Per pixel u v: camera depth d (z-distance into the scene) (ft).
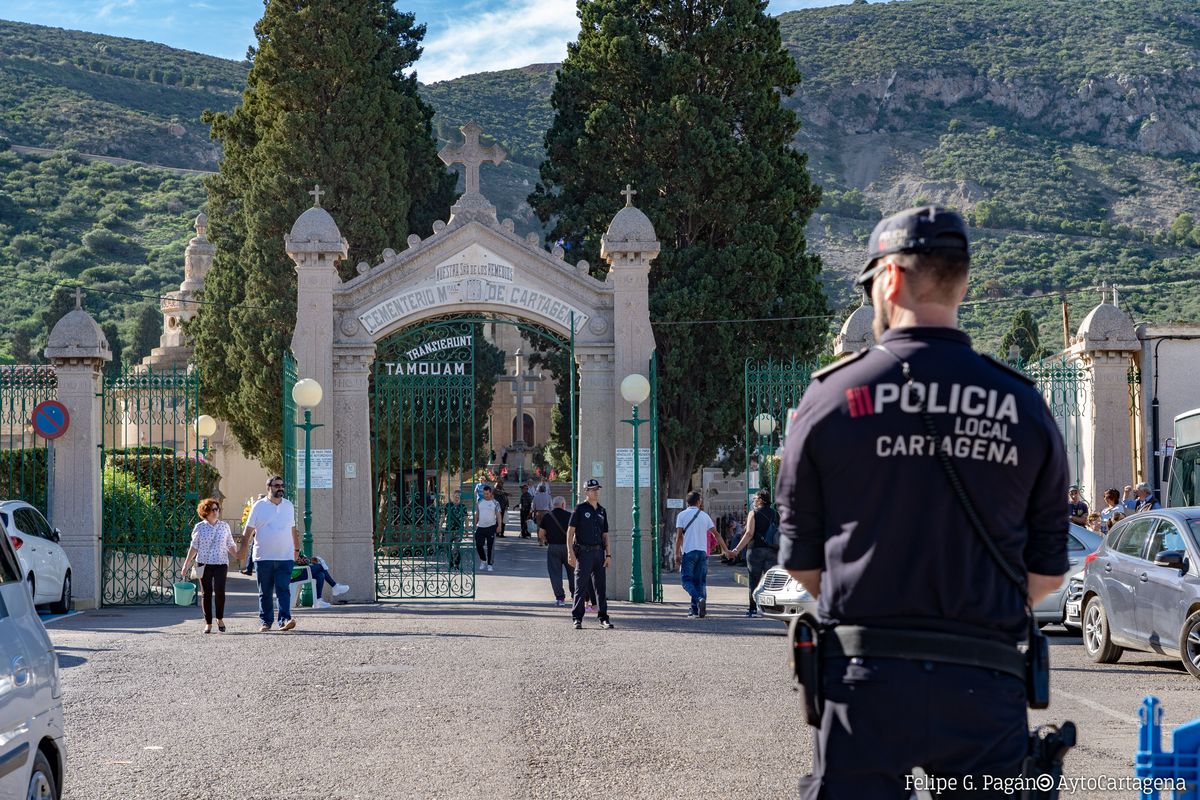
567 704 36.32
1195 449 74.23
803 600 61.00
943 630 11.96
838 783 12.03
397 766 28.32
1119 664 48.80
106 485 79.36
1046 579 12.42
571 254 117.70
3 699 19.25
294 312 119.34
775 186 116.26
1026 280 408.67
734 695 37.99
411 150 135.54
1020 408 12.12
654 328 109.50
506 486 242.37
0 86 584.40
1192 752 15.92
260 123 126.72
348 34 125.49
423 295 77.61
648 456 77.25
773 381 84.53
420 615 66.18
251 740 31.24
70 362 75.00
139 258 413.59
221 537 57.00
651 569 77.36
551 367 132.98
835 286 457.68
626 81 117.70
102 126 565.94
